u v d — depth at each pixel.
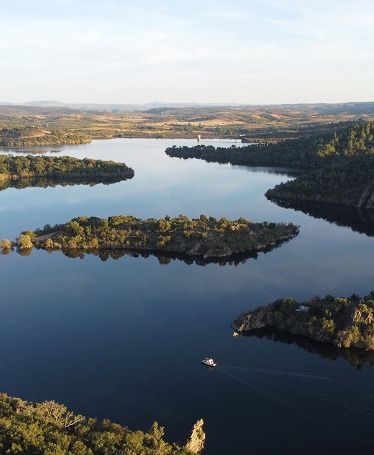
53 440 71.75
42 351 113.31
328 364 105.06
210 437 83.50
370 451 79.31
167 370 104.69
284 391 96.06
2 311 133.12
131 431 80.06
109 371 104.75
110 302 138.38
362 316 114.88
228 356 109.62
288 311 123.44
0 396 86.50
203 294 143.00
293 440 82.25
